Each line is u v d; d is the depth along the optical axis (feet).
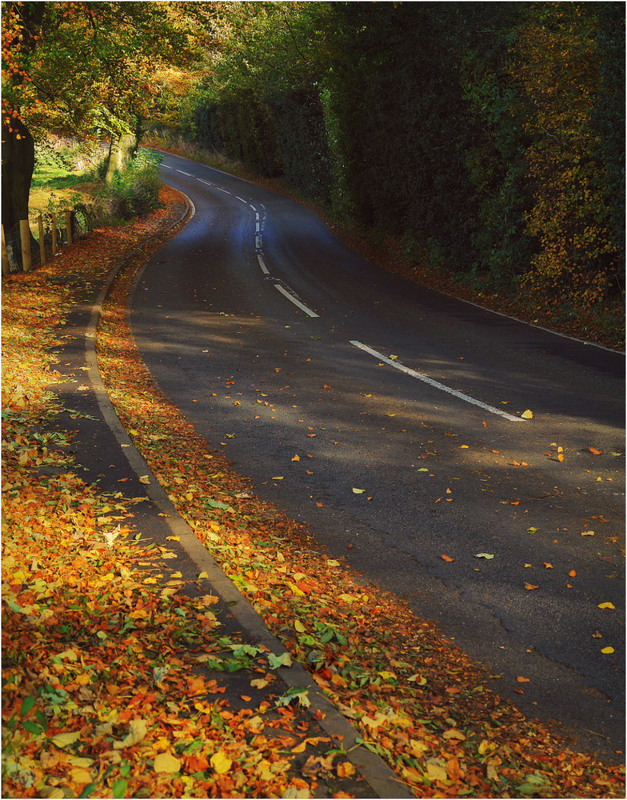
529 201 55.98
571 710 13.29
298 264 76.07
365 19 75.00
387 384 34.94
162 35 70.79
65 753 10.29
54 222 72.23
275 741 10.98
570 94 48.08
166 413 30.30
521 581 17.66
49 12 65.92
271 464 25.07
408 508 21.67
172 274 68.03
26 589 14.98
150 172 131.44
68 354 37.22
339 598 16.87
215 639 13.99
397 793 10.16
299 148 147.64
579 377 35.94
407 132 71.87
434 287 64.44
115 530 18.24
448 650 15.11
